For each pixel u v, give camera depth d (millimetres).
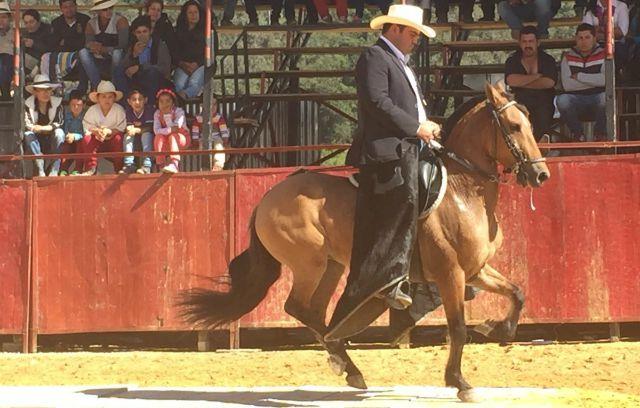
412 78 9727
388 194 9320
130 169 15062
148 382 11516
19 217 14664
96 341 15898
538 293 13586
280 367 12344
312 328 9984
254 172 14172
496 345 13352
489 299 13625
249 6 17250
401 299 9266
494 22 17156
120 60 16250
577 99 14914
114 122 15500
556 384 10727
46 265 14578
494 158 9516
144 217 14406
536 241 13602
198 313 10125
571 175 13570
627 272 13453
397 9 9656
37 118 15719
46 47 17281
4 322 14586
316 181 9867
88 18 17469
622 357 12062
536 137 15031
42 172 15500
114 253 14453
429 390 9961
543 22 16188
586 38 14852
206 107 14852
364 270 9305
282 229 9812
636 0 15914
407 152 9344
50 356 13836
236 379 11633
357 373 9898
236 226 14172
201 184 14312
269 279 10125
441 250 9352
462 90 16453
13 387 10500
